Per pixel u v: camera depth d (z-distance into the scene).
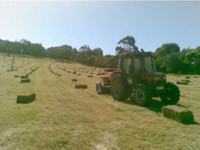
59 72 30.42
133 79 7.31
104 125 4.54
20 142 3.50
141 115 5.52
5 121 4.67
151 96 6.40
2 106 6.29
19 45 96.75
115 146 3.37
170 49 55.97
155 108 6.40
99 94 9.66
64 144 3.45
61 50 98.19
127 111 5.99
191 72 39.81
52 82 15.68
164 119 5.12
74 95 9.24
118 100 7.87
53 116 5.20
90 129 4.23
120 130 4.19
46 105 6.61
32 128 4.21
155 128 4.34
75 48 99.94
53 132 3.99
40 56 99.94
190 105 7.18
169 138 3.76
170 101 7.05
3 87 11.22
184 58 44.91
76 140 3.61
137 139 3.70
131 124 4.61
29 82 14.83
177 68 38.41
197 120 5.09
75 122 4.73
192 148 3.34
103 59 49.41
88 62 63.59
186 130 4.24
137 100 6.90
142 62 7.32
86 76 24.19
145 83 6.96
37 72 28.14
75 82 16.25
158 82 6.64
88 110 6.07
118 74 7.99
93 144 3.45
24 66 41.34
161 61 41.31
